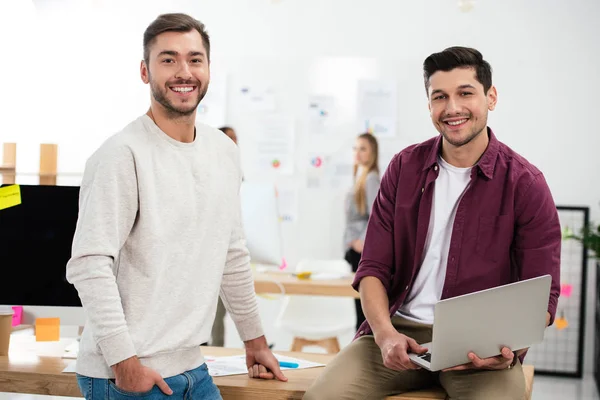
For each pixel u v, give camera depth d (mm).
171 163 2107
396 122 5891
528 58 5719
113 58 6098
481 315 2051
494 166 2387
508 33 5742
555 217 2379
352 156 5926
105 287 1960
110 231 1992
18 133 6113
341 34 5945
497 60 5758
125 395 2016
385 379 2338
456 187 2422
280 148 5980
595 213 5633
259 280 4176
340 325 4805
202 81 2145
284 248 5992
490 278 2377
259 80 6016
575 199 5672
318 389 2246
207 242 2158
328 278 4328
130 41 6086
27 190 2816
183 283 2096
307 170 5969
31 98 6125
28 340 2873
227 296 2420
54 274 2805
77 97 6113
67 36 6117
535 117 5719
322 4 5953
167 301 2074
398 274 2504
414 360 2148
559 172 5691
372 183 5719
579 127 5664
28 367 2504
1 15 6059
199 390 2154
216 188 2180
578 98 5664
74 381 2414
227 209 2211
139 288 2047
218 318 4551
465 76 2322
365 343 2445
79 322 2814
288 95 5992
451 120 2334
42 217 2812
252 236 4164
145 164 2055
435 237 2428
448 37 5828
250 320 2432
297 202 5980
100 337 1947
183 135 2154
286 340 5953
